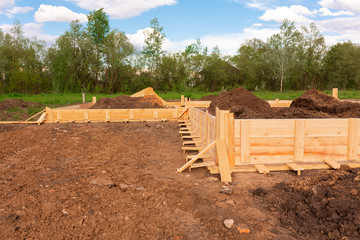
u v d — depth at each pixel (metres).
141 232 3.21
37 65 45.19
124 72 45.78
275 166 5.43
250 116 7.32
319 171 5.22
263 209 3.76
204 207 3.80
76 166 5.83
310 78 51.53
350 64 46.72
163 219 3.49
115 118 12.55
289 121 5.44
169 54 48.06
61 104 20.36
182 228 3.29
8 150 7.11
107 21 45.84
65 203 3.93
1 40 42.25
